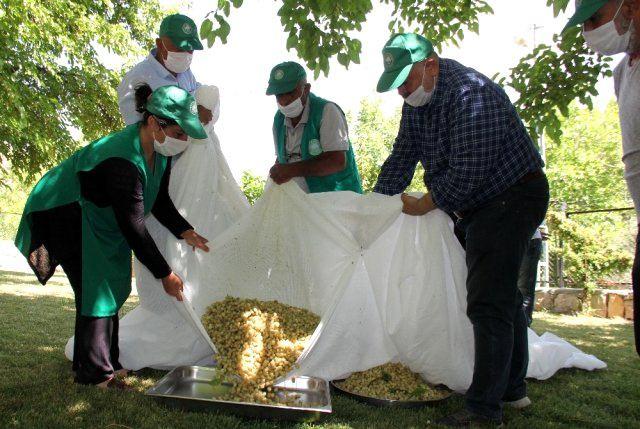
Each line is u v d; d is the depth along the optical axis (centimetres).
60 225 287
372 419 259
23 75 1110
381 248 324
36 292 769
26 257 292
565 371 398
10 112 969
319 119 372
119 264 291
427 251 304
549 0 474
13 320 488
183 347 324
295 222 333
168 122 277
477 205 271
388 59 277
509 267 260
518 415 278
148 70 371
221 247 331
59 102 1249
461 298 301
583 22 246
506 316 260
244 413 250
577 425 271
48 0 1030
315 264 328
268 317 307
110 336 288
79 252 289
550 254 1162
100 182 279
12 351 359
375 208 316
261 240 337
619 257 991
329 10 471
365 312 325
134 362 321
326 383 291
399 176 336
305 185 386
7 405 243
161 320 331
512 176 265
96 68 1266
